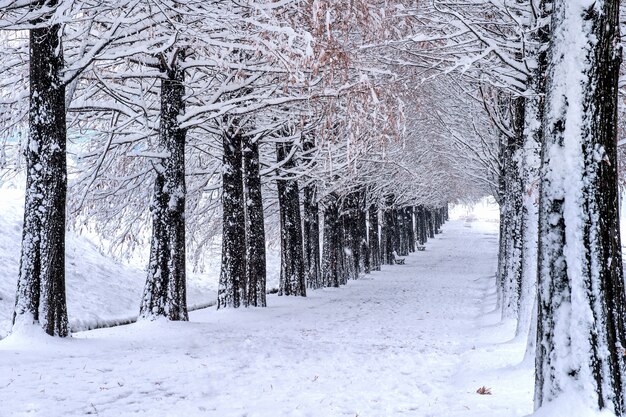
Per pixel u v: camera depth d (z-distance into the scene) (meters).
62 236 10.91
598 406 4.37
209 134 20.45
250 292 19.39
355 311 18.52
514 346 10.05
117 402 6.61
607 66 4.68
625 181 11.75
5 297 18.02
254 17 10.30
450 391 7.20
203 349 10.72
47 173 10.75
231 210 18.17
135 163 19.62
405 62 11.55
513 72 10.84
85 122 16.44
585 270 4.55
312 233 27.73
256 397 6.98
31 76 10.91
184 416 6.05
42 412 6.02
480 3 10.78
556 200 4.73
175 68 13.77
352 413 6.17
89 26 10.36
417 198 47.09
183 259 14.14
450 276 33.97
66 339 10.66
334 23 10.23
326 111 11.88
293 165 22.89
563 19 4.82
